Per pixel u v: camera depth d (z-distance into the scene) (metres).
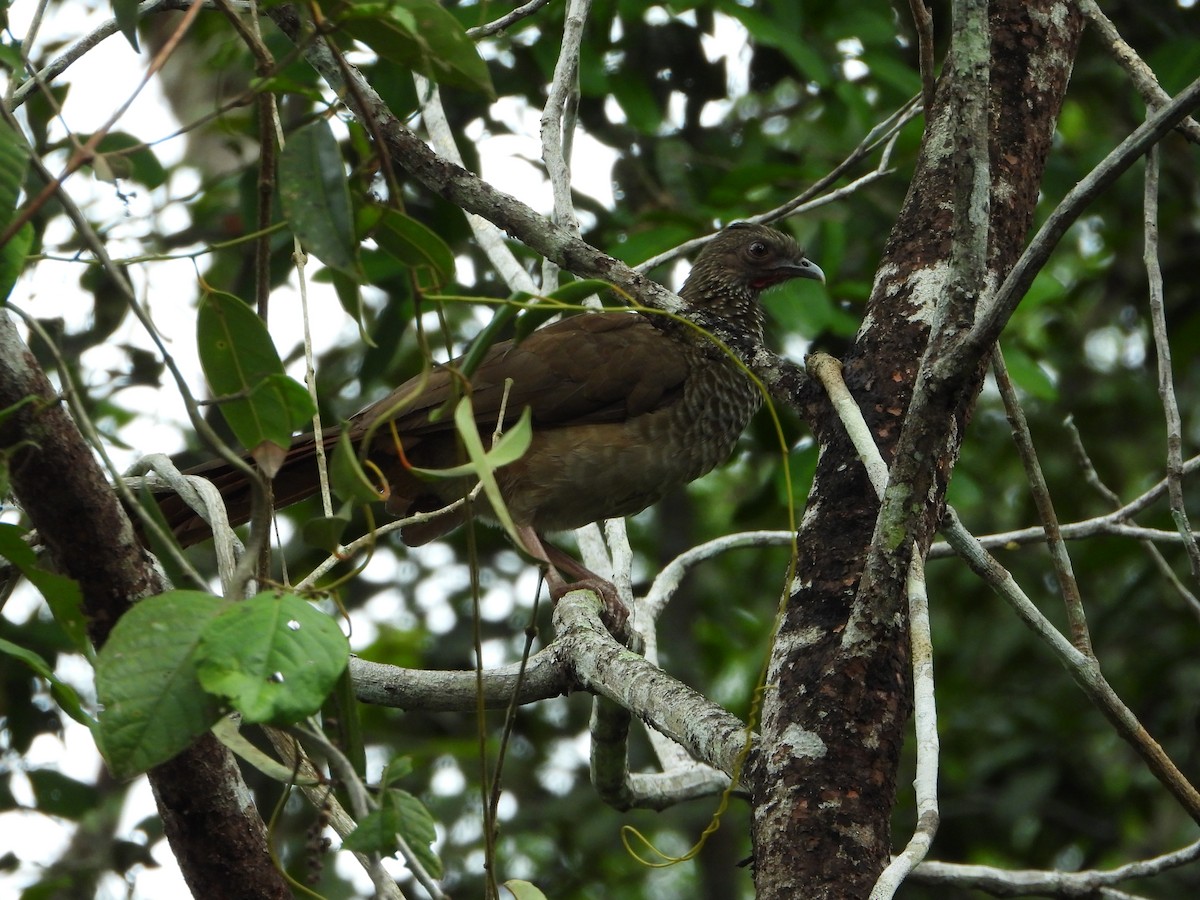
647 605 9.58
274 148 5.76
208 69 13.61
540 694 7.71
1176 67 13.07
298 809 14.64
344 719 5.03
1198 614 7.52
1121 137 15.94
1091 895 8.33
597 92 12.90
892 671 5.79
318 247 4.78
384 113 7.79
